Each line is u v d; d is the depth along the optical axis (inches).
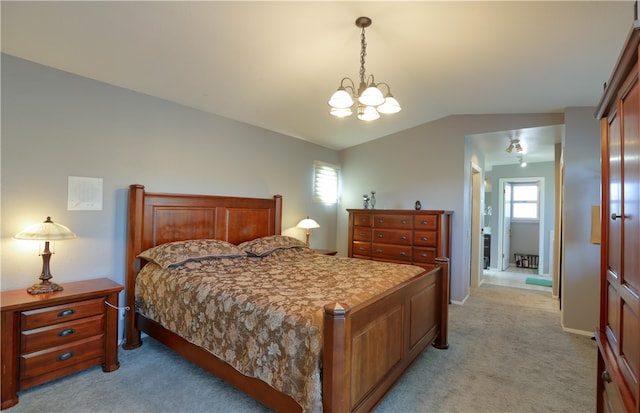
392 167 199.2
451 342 123.6
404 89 134.7
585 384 93.9
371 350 72.7
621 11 75.3
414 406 82.5
